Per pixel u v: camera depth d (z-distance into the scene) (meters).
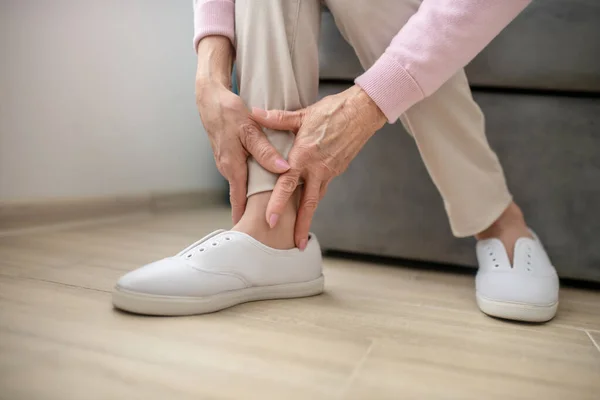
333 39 0.96
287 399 0.43
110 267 0.86
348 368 0.50
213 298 0.64
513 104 0.94
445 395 0.46
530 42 0.89
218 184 1.98
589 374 0.52
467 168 0.75
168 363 0.49
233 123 0.63
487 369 0.52
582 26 0.87
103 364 0.48
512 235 0.79
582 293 0.90
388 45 0.68
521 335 0.64
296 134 0.64
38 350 0.50
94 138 1.35
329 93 1.00
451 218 0.80
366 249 1.05
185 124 1.74
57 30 1.20
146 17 1.48
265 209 0.67
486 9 0.59
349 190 1.04
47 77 1.19
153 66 1.54
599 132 0.90
